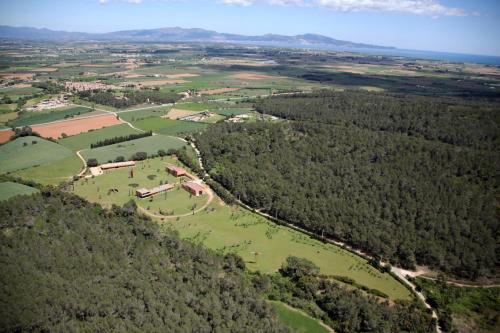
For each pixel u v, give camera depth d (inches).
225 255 5600.4
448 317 4608.8
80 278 4379.9
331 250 6053.2
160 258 4995.1
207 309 4121.6
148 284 4382.4
